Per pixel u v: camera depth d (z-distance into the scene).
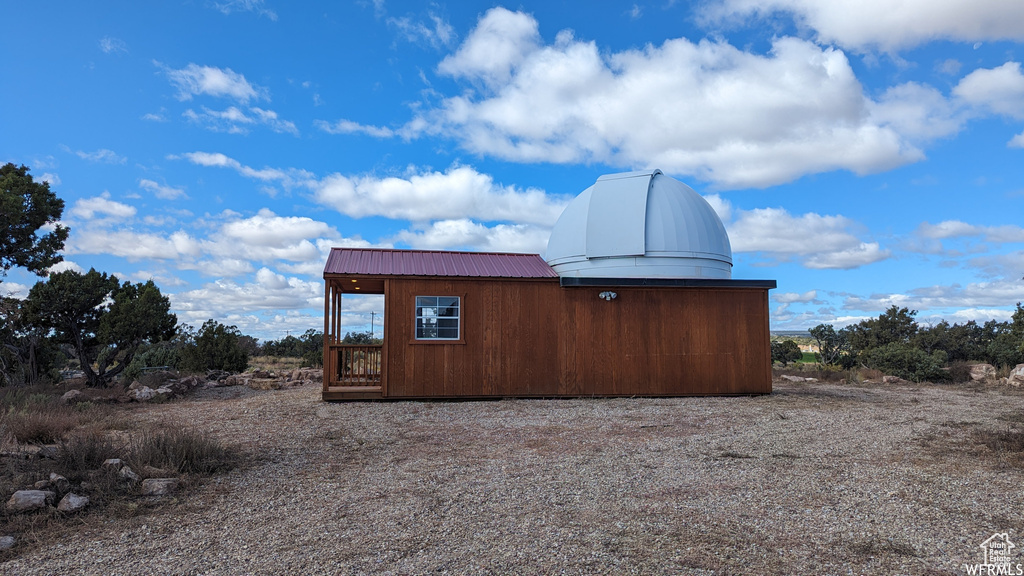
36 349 14.77
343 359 13.41
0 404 9.19
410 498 5.00
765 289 13.32
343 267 12.28
